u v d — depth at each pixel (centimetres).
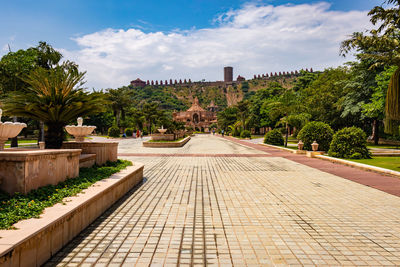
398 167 1101
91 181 575
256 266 321
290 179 911
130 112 6344
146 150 2092
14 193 392
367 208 572
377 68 2542
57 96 768
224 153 1880
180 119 12325
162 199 635
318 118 3331
